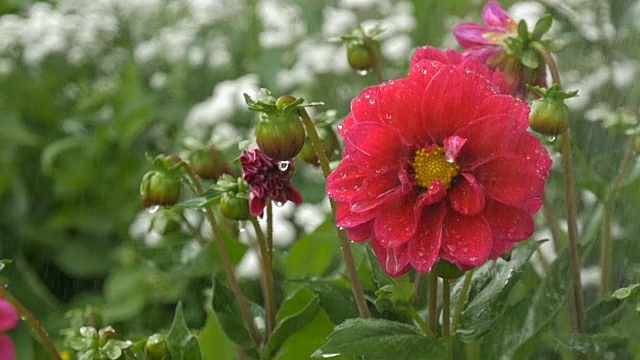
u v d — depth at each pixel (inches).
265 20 50.9
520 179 14.7
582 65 26.6
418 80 15.7
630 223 21.6
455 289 18.7
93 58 53.6
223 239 22.8
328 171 17.3
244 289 35.2
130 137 48.2
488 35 19.4
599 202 22.0
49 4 60.7
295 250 25.0
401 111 15.4
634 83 25.0
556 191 24.0
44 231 48.0
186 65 50.9
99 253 47.6
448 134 15.5
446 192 15.1
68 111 52.9
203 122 43.8
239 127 44.8
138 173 48.4
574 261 18.9
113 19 54.8
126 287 40.4
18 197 48.3
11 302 18.3
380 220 15.1
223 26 53.5
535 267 23.4
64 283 47.3
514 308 18.1
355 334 16.5
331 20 48.0
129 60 50.2
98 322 22.1
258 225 20.1
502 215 15.0
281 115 17.0
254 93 44.2
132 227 42.3
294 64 49.4
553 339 18.3
